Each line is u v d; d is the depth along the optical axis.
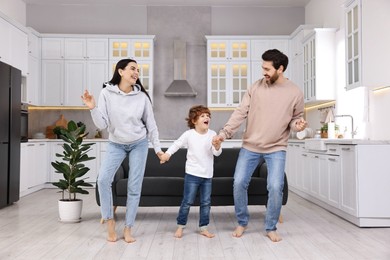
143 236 3.76
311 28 7.22
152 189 4.43
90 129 8.29
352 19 4.95
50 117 8.27
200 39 8.44
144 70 8.05
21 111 6.32
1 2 7.08
